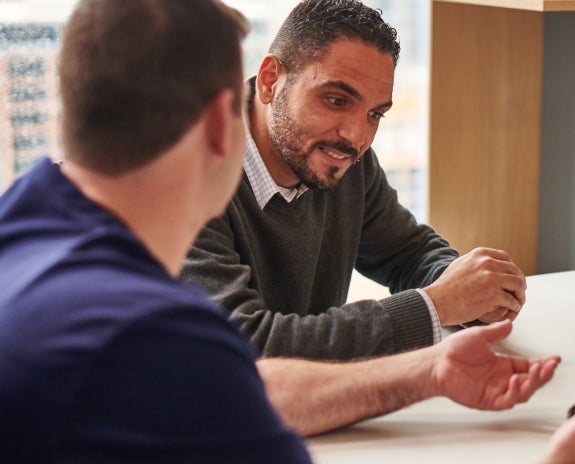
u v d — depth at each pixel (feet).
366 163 5.49
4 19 8.20
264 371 3.78
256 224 4.83
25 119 8.51
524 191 7.43
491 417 3.83
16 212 2.44
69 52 2.38
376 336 4.27
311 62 4.51
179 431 2.07
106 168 2.38
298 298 5.06
